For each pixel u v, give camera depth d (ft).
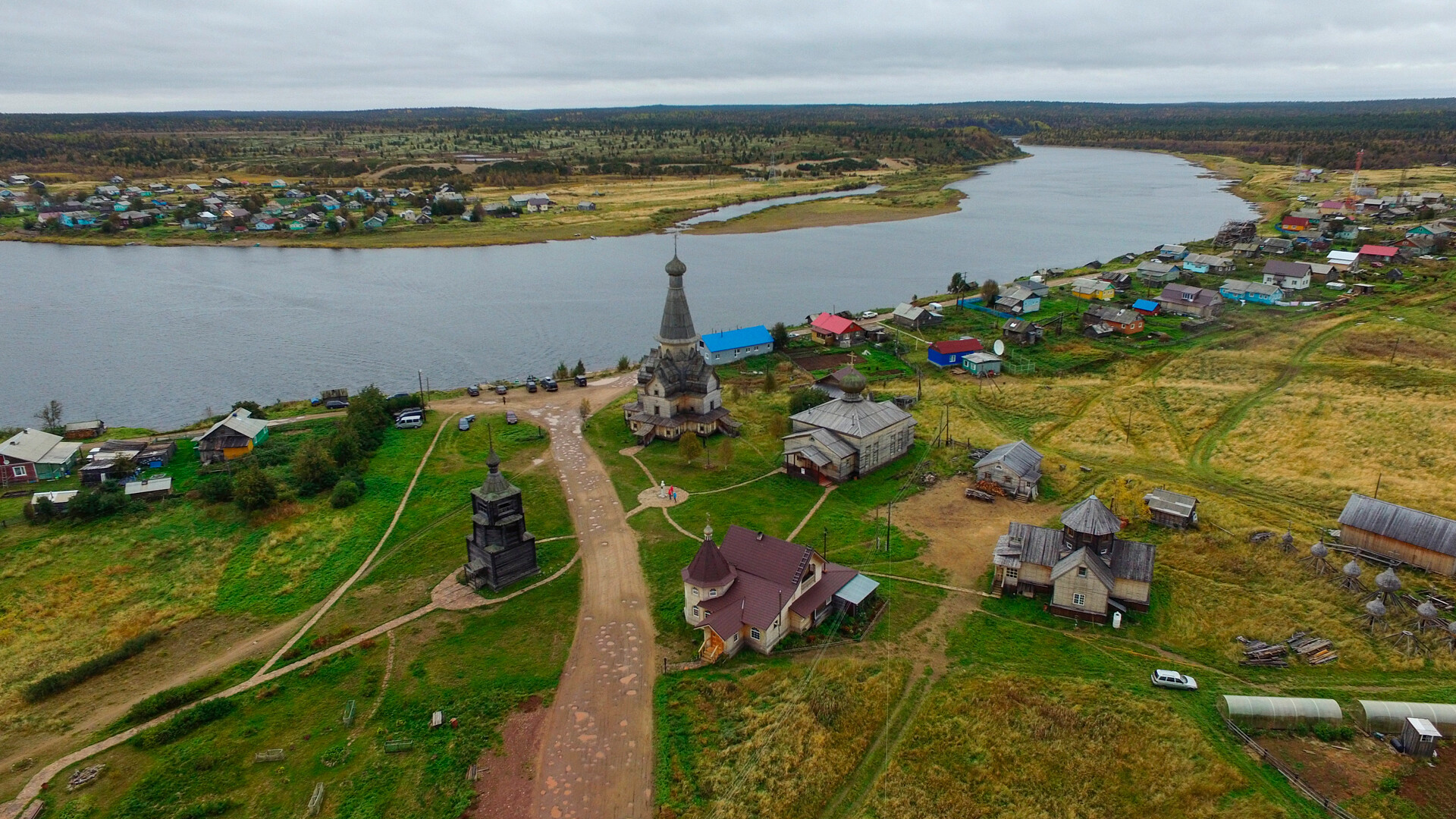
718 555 187.21
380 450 301.02
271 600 206.69
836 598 192.85
